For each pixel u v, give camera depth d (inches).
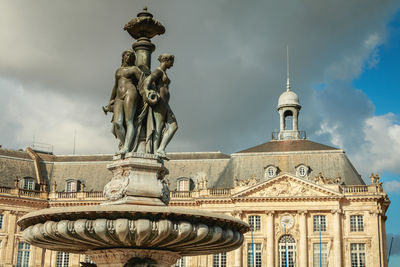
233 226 498.9
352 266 2512.3
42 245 528.7
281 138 2967.5
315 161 2691.9
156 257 490.0
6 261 2655.0
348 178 2620.6
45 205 2805.1
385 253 2628.0
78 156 3073.3
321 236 2539.4
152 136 541.6
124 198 511.2
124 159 526.9
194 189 2792.8
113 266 489.7
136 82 546.6
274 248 2571.4
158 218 450.0
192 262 2640.3
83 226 448.5
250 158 2763.3
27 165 2913.4
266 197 2586.1
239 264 2571.4
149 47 577.0
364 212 2539.4
